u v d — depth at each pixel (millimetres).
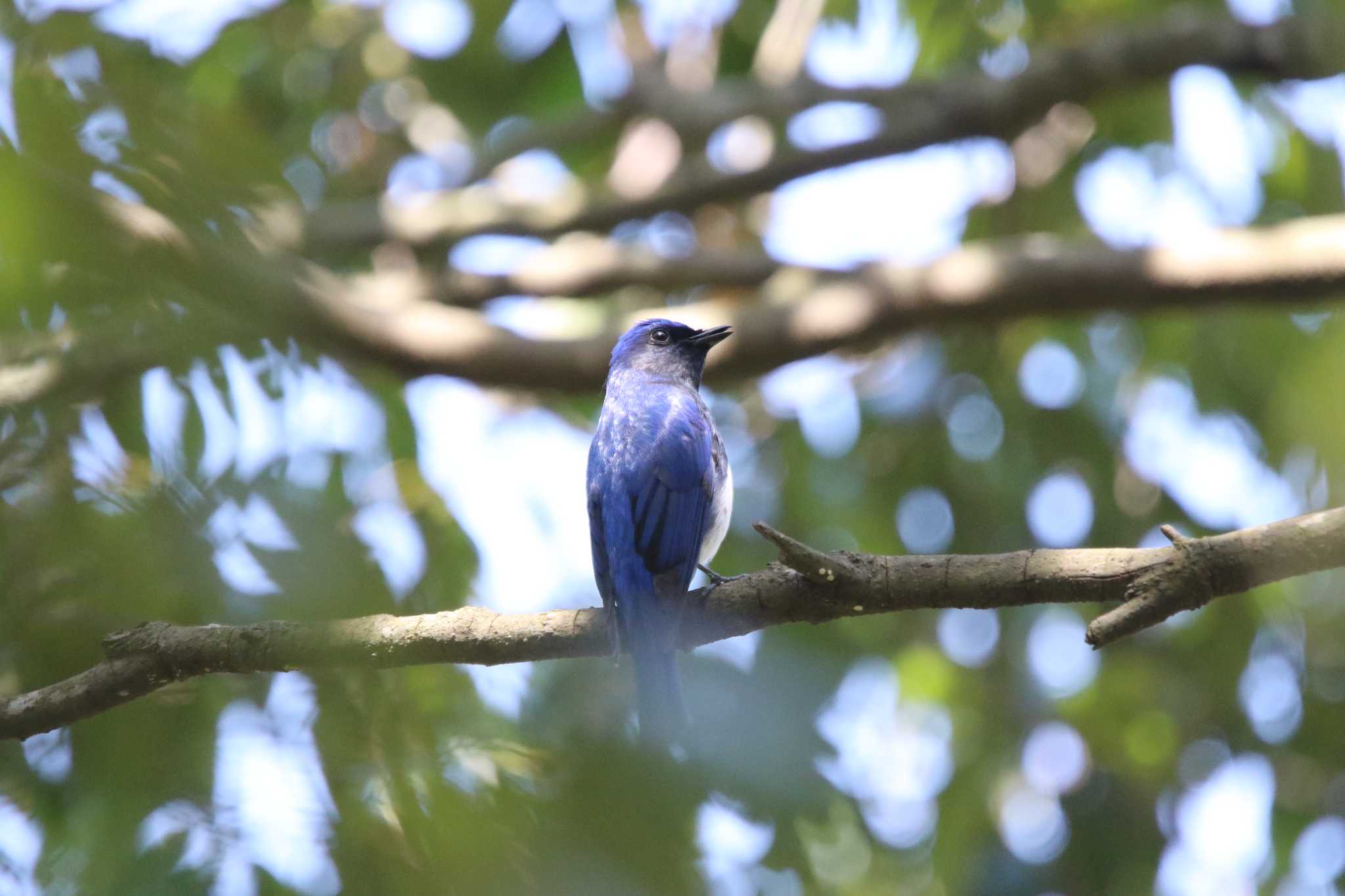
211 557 8195
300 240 14492
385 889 7367
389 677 8109
